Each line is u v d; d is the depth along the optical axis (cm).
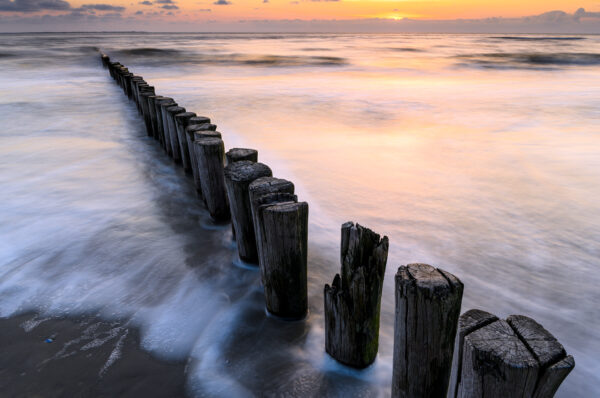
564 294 351
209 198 446
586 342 297
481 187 590
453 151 774
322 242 437
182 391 240
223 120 1059
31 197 547
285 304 290
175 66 2456
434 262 399
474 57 3284
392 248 425
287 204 264
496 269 388
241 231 353
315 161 719
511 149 782
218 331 291
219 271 368
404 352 180
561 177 625
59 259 390
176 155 662
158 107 728
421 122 1038
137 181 609
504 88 1595
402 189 587
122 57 3050
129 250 407
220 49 4219
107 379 247
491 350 128
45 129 940
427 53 3834
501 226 471
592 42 6925
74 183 601
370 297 221
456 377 147
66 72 2116
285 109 1196
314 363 259
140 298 331
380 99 1347
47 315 308
